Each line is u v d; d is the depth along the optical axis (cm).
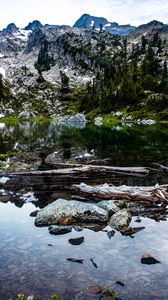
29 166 3278
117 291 1028
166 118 15488
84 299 984
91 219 1650
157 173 3023
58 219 1641
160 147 5062
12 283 1077
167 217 1738
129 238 1451
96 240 1430
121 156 4134
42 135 7956
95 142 6000
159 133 8056
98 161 3588
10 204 2030
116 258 1257
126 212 1698
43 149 4884
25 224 1653
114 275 1129
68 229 1539
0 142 6106
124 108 19312
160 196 2022
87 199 2103
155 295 1005
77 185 2303
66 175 2797
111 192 2083
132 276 1121
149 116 16262
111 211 1766
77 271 1160
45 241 1428
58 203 1744
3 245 1388
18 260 1245
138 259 1247
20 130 10225
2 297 993
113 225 1590
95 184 2538
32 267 1189
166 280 1093
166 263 1215
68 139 6731
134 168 2995
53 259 1254
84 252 1314
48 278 1110
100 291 1024
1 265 1204
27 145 5550
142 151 4616
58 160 3728
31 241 1430
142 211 1842
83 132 8969
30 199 2134
